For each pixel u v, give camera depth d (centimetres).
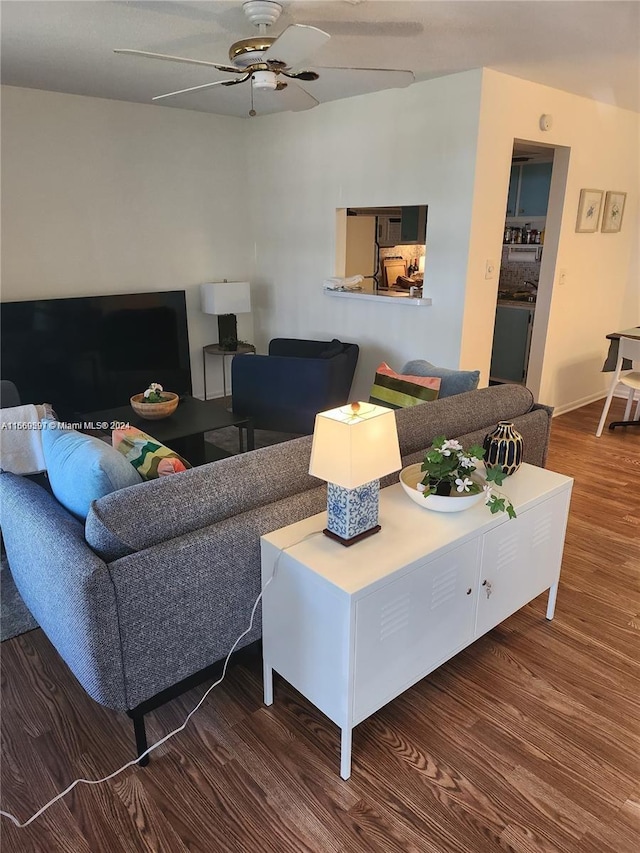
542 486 214
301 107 313
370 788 166
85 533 161
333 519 172
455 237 391
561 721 189
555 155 438
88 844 152
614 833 153
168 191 500
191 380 552
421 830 155
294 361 414
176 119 489
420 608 172
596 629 234
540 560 220
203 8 255
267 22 253
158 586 161
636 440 452
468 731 186
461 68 351
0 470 214
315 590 159
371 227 565
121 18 269
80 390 471
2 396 372
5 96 402
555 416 512
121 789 167
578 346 513
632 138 491
